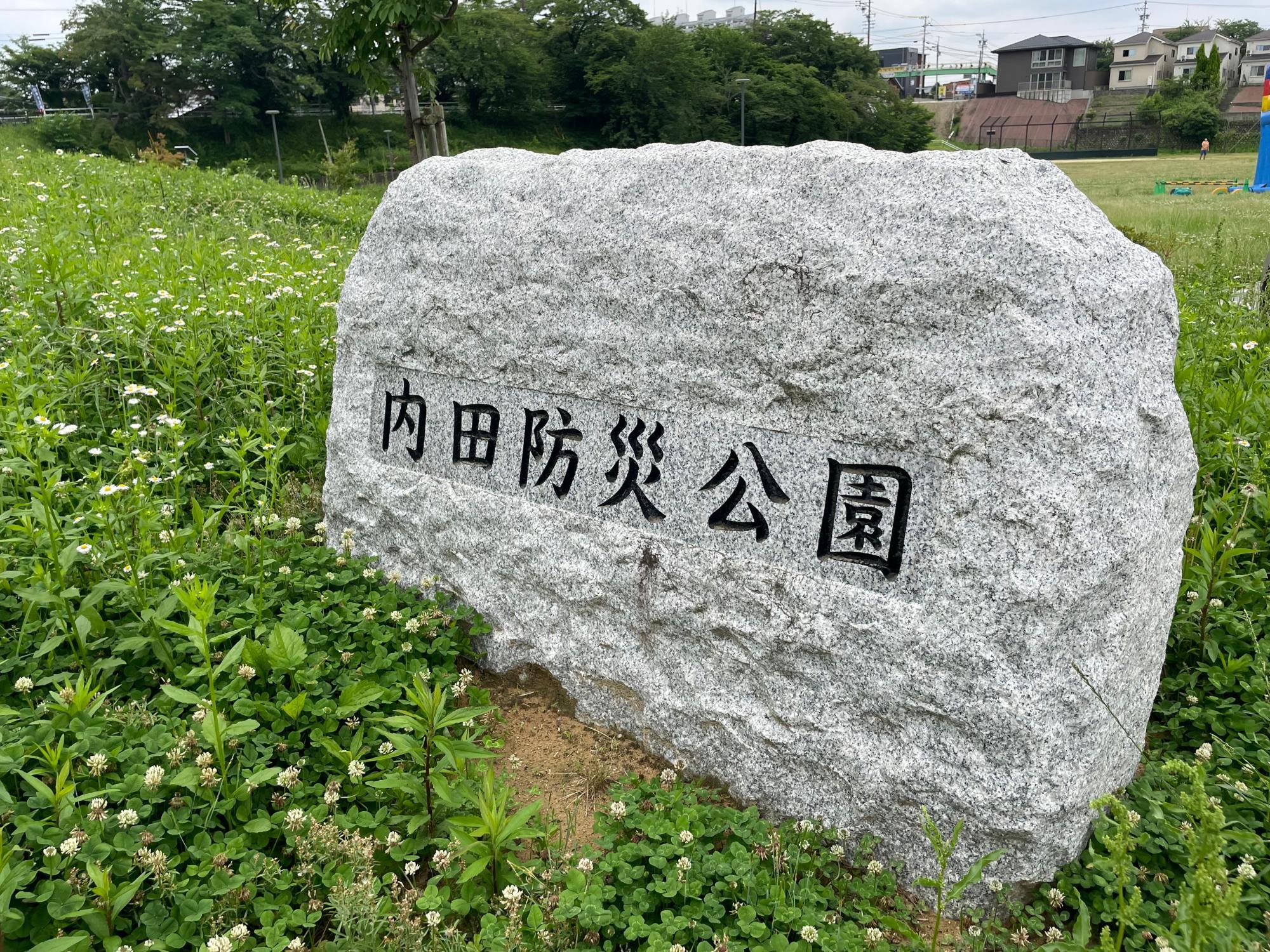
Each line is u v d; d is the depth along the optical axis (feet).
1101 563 8.50
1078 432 8.38
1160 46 266.36
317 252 30.25
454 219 12.94
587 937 8.82
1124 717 9.39
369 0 29.73
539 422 12.27
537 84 164.25
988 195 8.78
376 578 13.89
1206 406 16.10
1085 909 7.95
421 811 10.06
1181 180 105.40
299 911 8.71
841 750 9.74
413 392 13.80
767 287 9.91
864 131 181.88
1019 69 274.77
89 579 12.60
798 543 9.99
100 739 9.92
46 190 34.78
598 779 11.23
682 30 180.45
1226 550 12.05
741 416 10.32
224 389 18.94
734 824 9.92
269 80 149.38
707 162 10.66
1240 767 10.64
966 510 8.82
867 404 9.36
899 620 9.23
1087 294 8.46
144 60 142.20
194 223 34.71
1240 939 7.09
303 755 10.71
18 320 18.38
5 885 7.73
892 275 9.07
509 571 12.66
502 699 12.68
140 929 8.37
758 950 8.36
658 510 11.11
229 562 13.76
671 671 11.11
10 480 14.37
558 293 11.76
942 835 9.19
